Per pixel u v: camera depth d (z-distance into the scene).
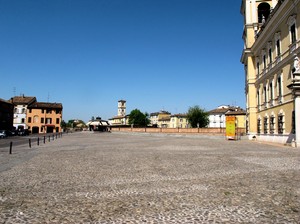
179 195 6.56
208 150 19.17
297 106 21.58
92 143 29.38
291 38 24.88
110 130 99.94
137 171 10.05
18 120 89.31
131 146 24.14
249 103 37.91
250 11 38.25
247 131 41.44
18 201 6.14
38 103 94.62
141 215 5.12
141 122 135.12
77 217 5.03
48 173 9.74
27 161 13.27
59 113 93.81
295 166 10.95
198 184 7.75
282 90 26.84
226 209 5.45
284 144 24.39
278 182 7.89
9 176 9.20
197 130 58.91
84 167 11.13
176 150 19.38
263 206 5.63
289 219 4.86
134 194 6.69
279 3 26.42
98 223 4.72
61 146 24.39
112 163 12.30
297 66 22.19
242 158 13.90
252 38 38.00
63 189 7.28
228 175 9.07
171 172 9.77
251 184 7.66
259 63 35.50
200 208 5.53
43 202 6.05
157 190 7.08
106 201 6.09
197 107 95.94
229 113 105.81
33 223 4.74
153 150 19.53
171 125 144.00
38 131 90.62
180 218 4.94
